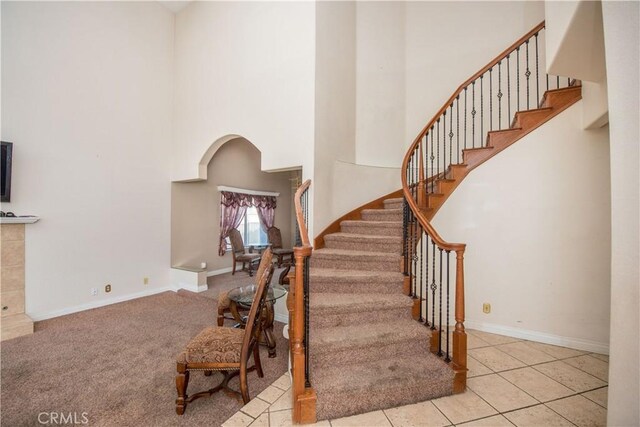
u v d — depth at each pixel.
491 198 3.04
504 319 3.00
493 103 4.31
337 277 2.71
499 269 3.01
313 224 3.38
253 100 4.03
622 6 1.19
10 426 1.84
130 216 4.56
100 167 4.21
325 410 1.80
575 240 2.72
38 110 3.61
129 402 2.08
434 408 1.89
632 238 1.15
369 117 4.49
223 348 2.04
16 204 3.44
